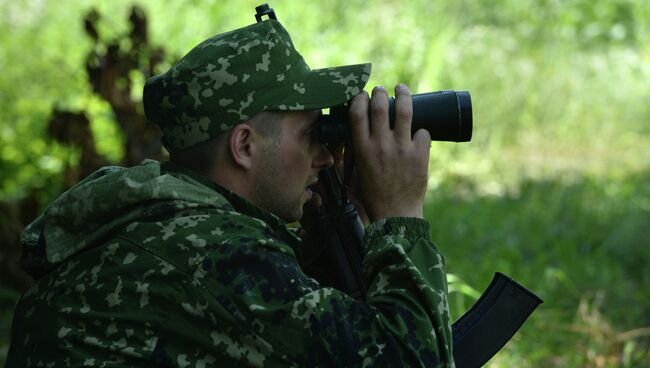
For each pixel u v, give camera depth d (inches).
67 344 112.2
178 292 110.1
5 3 619.8
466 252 347.3
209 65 114.3
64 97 485.7
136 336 110.7
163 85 116.0
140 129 297.4
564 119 590.2
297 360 108.0
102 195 114.6
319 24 505.7
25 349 117.6
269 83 115.8
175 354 110.0
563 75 616.1
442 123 124.3
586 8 682.2
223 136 116.8
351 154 131.1
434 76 471.2
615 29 666.8
